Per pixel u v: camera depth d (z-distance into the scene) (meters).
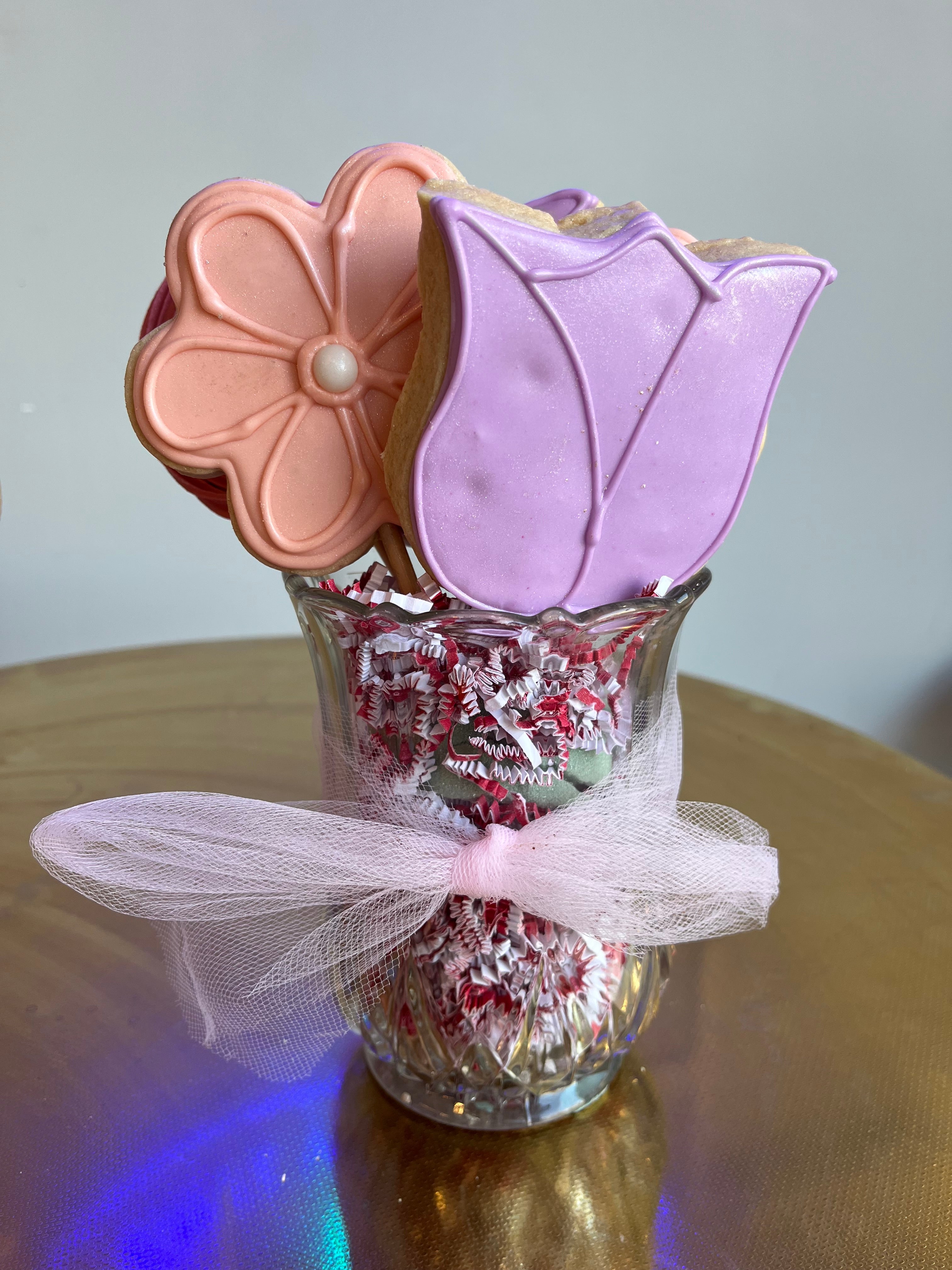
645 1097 0.27
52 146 0.50
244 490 0.23
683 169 0.53
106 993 0.30
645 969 0.27
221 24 0.48
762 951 0.31
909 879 0.34
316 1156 0.25
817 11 0.50
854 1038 0.28
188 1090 0.27
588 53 0.50
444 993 0.24
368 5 0.49
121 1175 0.24
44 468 0.57
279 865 0.24
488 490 0.22
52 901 0.33
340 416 0.23
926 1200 0.24
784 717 0.45
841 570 0.64
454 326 0.20
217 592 0.63
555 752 0.23
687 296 0.21
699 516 0.24
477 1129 0.26
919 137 0.52
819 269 0.22
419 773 0.23
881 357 0.58
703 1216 0.23
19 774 0.39
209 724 0.43
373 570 0.25
